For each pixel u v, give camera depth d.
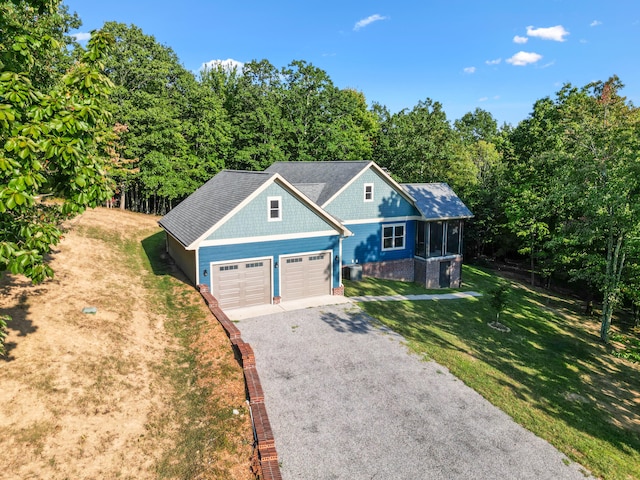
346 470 9.82
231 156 43.84
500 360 17.16
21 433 8.44
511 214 33.59
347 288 24.17
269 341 16.11
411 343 16.73
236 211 18.83
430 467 10.10
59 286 15.77
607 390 16.36
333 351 15.53
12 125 7.05
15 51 9.14
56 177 8.31
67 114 7.61
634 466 11.20
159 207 47.34
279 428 11.10
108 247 23.89
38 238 7.81
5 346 10.91
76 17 31.34
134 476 8.32
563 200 25.39
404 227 28.55
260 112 41.94
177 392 11.38
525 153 34.88
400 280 28.86
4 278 15.14
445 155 48.78
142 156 38.22
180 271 22.03
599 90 34.75
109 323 13.87
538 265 39.34
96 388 10.43
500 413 12.66
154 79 40.78
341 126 48.62
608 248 22.25
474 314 22.94
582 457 11.13
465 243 43.41
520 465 10.48
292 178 31.19
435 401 12.86
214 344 13.98
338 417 11.70
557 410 13.70
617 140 21.14
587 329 24.80
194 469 8.77
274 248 19.95
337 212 26.06
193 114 42.44
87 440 8.81
